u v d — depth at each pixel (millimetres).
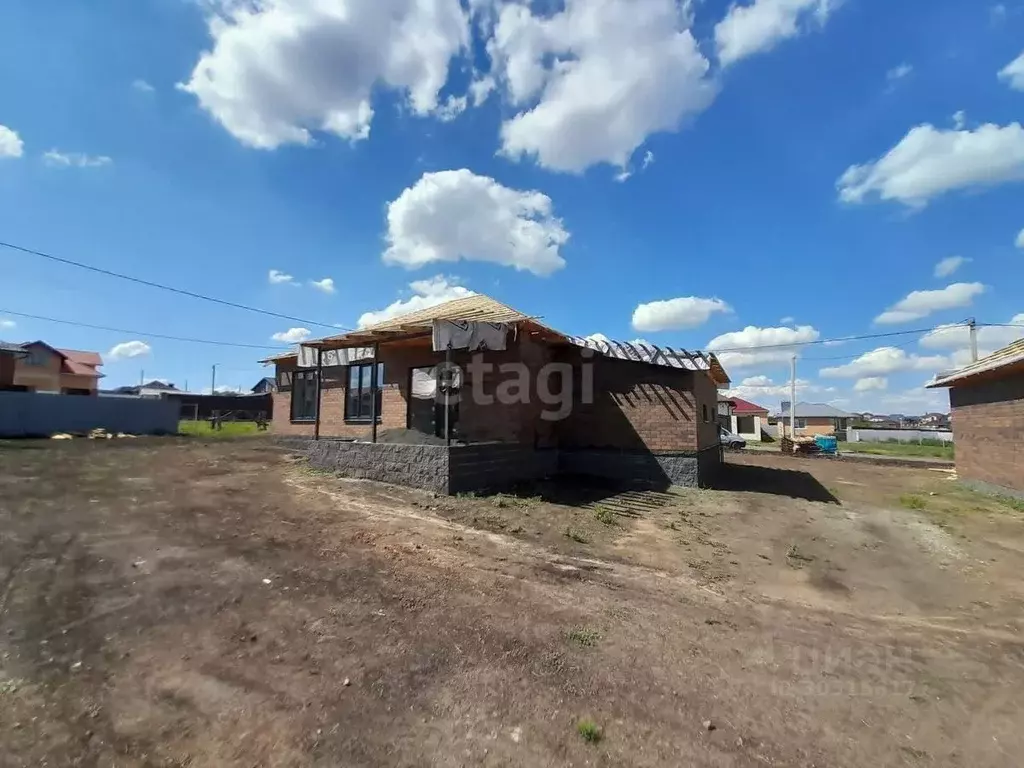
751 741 2914
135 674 3244
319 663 3494
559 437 12766
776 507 9977
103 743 2607
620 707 3170
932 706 3375
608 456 12250
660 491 10922
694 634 4293
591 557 6270
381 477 10109
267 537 6277
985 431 13117
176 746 2621
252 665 3426
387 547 6148
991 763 2832
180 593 4488
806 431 54812
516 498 9117
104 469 10852
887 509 10461
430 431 12773
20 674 3158
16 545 5473
